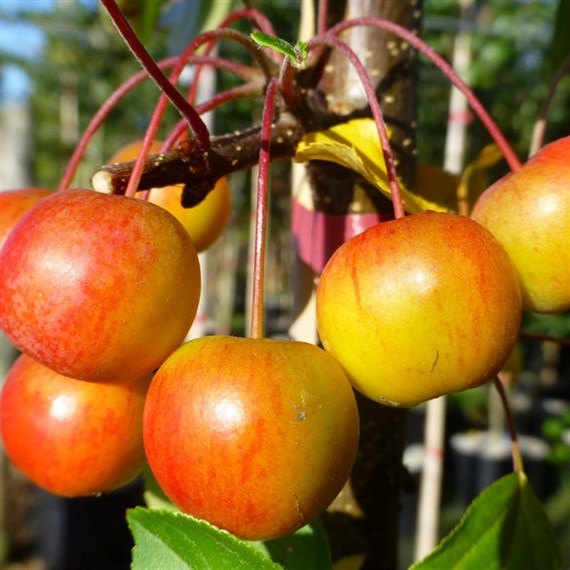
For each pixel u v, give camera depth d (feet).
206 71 0.88
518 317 0.32
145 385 0.36
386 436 0.43
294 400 0.29
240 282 2.96
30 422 0.36
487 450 1.90
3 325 0.31
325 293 0.32
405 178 0.41
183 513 0.30
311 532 0.38
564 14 0.57
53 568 1.56
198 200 0.36
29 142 1.37
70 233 0.30
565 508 1.75
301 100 0.37
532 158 0.37
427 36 1.75
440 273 0.30
